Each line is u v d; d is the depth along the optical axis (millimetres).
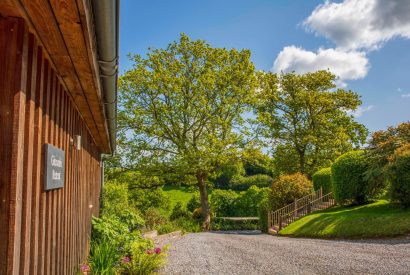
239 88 20656
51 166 2734
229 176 24250
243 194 25188
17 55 1979
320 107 26828
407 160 11234
